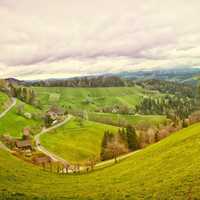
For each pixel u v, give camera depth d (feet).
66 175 222.69
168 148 199.72
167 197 111.34
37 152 485.15
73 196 132.16
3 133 593.42
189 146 178.91
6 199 114.01
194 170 131.75
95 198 127.13
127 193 127.85
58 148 548.72
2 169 171.73
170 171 145.79
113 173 190.80
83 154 548.31
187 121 507.71
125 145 435.53
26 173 184.34
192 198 104.17
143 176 154.20
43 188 150.41
